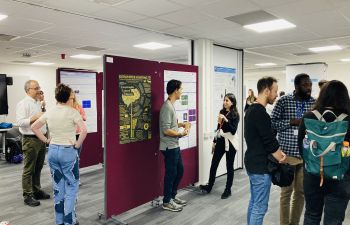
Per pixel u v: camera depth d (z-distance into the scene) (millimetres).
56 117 2742
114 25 4102
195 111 4465
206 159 4719
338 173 1762
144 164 3506
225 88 5355
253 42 5176
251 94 6137
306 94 2611
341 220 1849
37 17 3699
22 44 5863
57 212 2873
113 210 3154
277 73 12789
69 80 5031
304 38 4934
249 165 2238
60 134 2771
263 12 3355
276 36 4703
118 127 3152
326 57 7535
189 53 4910
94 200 3961
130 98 3270
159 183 3748
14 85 8422
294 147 2619
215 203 3816
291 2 2998
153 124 3605
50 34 4832
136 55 7539
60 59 8391
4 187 4559
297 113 2631
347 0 2938
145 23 3904
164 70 3768
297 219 2738
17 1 3039
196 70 4457
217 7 3160
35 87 3660
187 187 4504
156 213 3482
